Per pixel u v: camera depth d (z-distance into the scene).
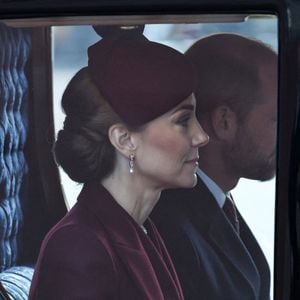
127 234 7.65
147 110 7.50
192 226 7.55
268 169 7.38
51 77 7.61
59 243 7.73
